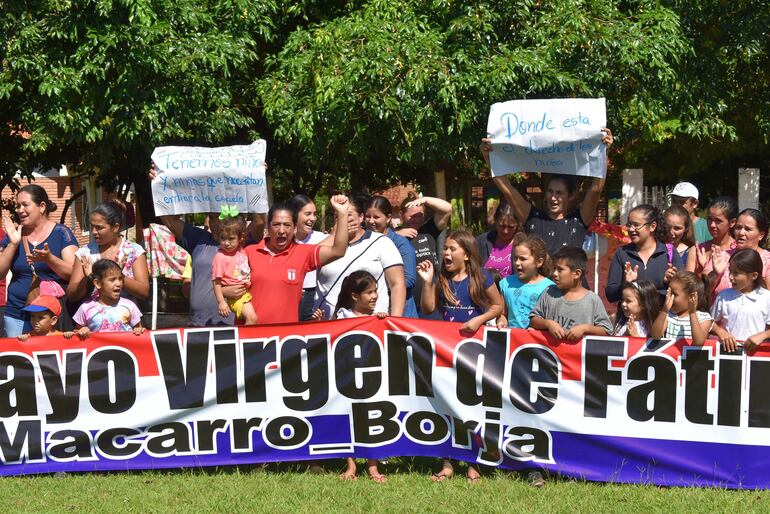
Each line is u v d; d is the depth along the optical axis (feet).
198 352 22.40
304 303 26.23
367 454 22.21
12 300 25.32
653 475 21.29
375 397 22.20
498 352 21.90
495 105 25.61
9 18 38.45
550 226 25.34
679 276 21.43
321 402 22.30
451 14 40.42
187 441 22.45
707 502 19.85
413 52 38.55
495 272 25.49
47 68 38.86
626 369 21.42
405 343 22.15
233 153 25.26
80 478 22.03
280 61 43.45
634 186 46.68
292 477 22.06
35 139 39.78
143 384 22.40
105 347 22.41
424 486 21.27
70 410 22.41
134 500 20.20
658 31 40.70
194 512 19.44
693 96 45.52
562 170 25.39
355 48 39.70
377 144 42.11
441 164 48.16
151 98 40.32
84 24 38.93
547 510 19.30
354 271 23.44
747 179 51.01
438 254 27.96
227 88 42.93
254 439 22.39
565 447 21.66
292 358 22.34
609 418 21.48
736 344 21.02
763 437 20.93
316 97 40.06
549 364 21.72
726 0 45.65
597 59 40.06
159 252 31.09
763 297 21.95
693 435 21.18
